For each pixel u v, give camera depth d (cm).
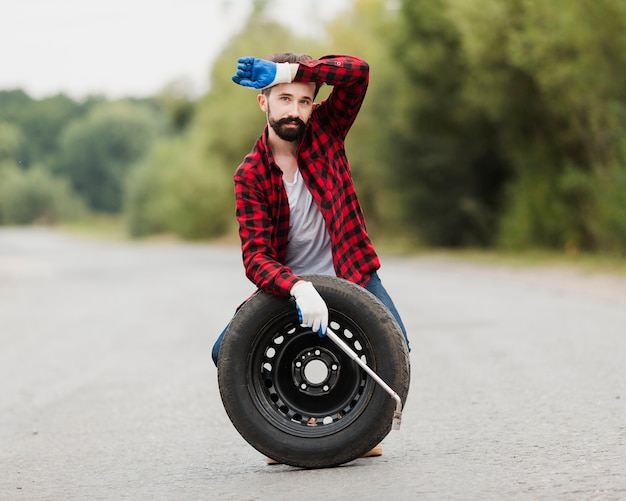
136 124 14238
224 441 607
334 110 502
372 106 3350
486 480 451
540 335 1033
